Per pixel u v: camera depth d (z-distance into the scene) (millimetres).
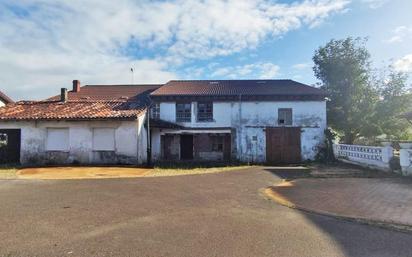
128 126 21703
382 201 9422
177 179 14500
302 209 8664
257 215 8055
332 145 24391
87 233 6547
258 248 5746
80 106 24141
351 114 27328
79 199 9898
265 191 11469
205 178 14867
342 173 16125
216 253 5508
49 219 7578
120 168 19016
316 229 6871
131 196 10422
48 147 22172
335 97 27781
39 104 25141
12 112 23172
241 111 25453
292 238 6285
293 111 25281
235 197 10367
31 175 15945
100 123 21766
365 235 6457
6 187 12133
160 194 10820
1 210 8461
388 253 5500
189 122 25625
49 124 22047
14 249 5652
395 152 18609
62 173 16719
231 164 22281
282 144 25109
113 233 6551
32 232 6598
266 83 29109
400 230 6762
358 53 27922
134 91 31719
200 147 25562
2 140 27516
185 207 8906
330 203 9320
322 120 25094
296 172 17125
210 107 25719
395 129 27125
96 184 12898
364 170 17203
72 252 5523
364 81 27844
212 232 6641
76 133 21938
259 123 25281
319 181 13664
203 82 29938
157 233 6566
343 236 6398
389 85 27734
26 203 9305
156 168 19141
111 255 5402
